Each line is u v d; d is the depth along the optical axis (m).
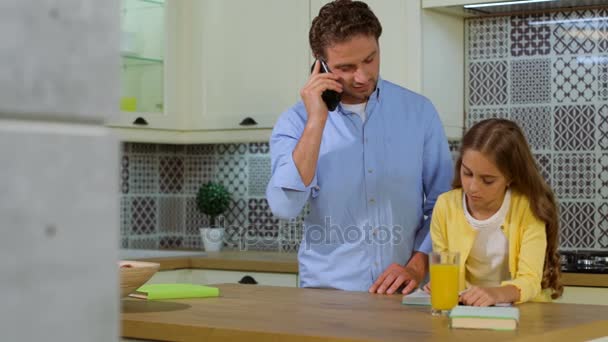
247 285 2.54
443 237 2.33
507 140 2.16
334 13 2.38
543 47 3.75
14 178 0.41
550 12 3.73
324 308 2.00
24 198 0.42
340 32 2.34
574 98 3.70
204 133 4.05
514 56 3.79
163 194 4.63
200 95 4.05
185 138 4.10
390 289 2.33
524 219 2.21
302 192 2.38
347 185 2.53
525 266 2.13
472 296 1.95
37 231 0.42
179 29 4.09
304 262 2.61
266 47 3.87
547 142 3.75
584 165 3.69
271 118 3.85
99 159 0.45
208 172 4.57
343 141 2.54
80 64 0.44
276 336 1.60
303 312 1.92
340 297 2.24
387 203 2.55
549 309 1.98
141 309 1.99
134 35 3.89
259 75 3.89
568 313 1.90
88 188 0.44
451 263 1.87
